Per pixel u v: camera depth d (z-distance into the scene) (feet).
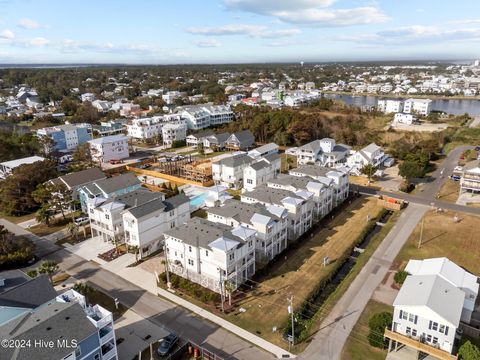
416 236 207.82
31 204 253.24
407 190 283.18
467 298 133.80
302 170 271.90
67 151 410.72
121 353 125.59
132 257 191.72
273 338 131.85
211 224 174.50
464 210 242.78
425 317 116.37
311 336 132.57
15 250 187.83
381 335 126.62
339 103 620.08
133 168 349.20
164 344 125.80
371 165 307.37
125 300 155.43
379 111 615.16
